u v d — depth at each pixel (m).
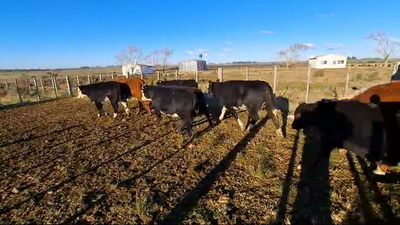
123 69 46.69
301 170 4.76
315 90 13.52
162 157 5.64
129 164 5.31
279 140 6.60
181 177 4.66
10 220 3.50
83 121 9.68
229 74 30.28
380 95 4.36
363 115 4.11
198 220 3.42
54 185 4.45
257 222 3.35
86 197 4.04
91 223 3.41
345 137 4.32
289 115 9.03
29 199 4.01
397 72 9.85
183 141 6.71
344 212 3.44
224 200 3.85
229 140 6.73
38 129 8.57
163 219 3.46
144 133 7.63
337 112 4.39
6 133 8.12
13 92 20.92
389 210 3.45
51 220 3.49
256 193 4.04
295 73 28.08
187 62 55.78
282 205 3.69
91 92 9.99
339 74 23.41
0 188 4.38
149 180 4.57
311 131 7.16
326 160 5.12
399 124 3.80
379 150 3.99
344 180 4.32
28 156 5.89
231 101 7.39
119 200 3.93
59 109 12.84
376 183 4.17
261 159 5.20
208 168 5.00
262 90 6.91
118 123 9.10
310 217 3.41
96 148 6.36
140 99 10.23
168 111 7.16
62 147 6.51
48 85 27.75
